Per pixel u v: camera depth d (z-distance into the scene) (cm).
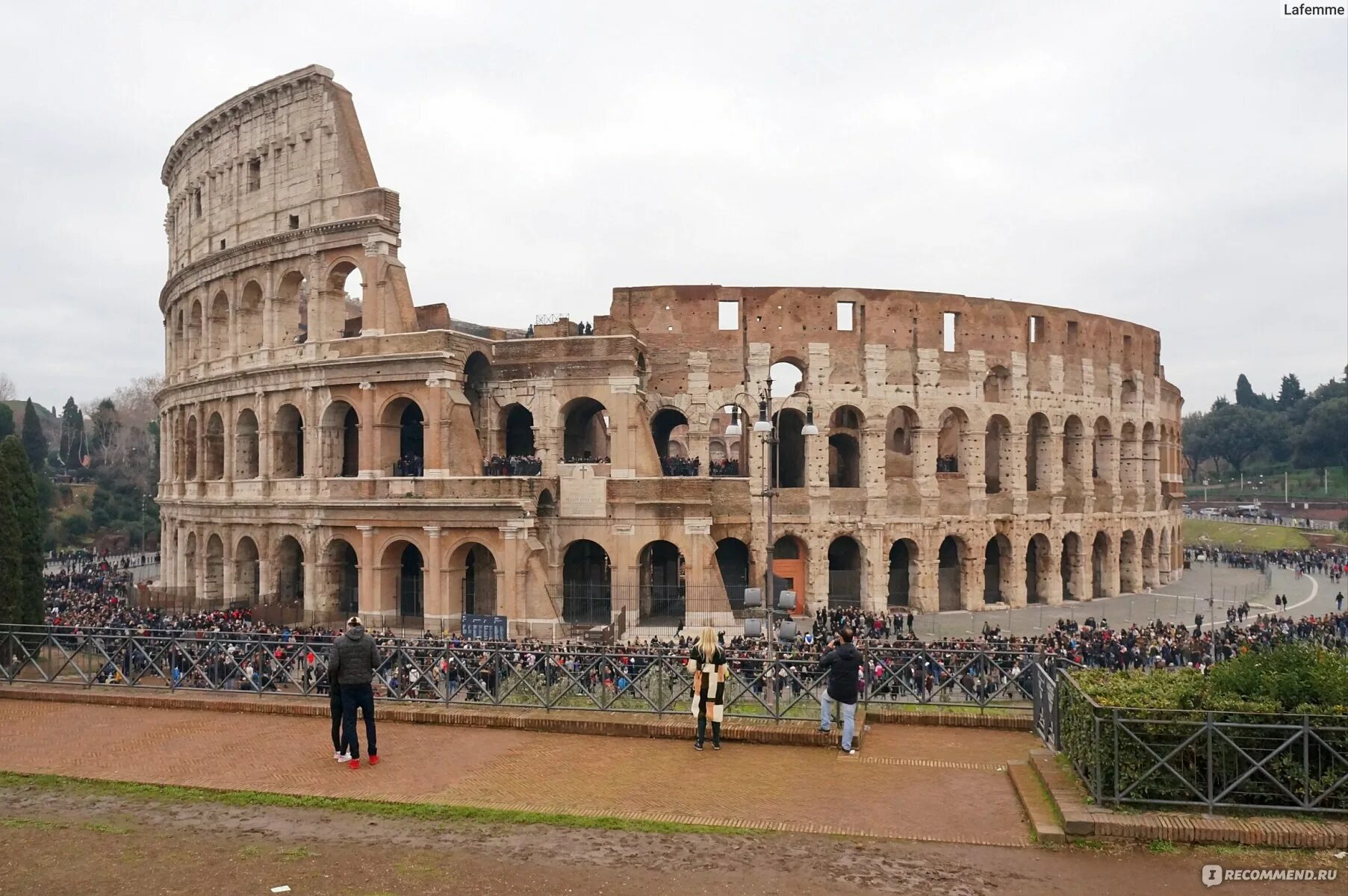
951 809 2102
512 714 2830
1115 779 1961
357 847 1862
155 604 7719
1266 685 2041
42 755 2538
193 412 8125
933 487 7838
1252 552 14700
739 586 7875
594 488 6781
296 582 7500
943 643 4841
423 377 6538
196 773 2369
